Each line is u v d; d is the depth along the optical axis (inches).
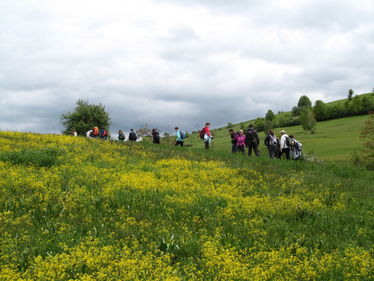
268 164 932.6
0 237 335.3
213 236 381.4
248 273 283.7
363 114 6205.7
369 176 888.9
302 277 286.2
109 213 433.4
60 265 271.6
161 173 676.1
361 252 341.1
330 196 585.9
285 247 360.8
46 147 833.5
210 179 670.5
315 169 906.1
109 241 338.3
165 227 389.4
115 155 839.1
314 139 4284.0
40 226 373.4
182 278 272.8
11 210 421.1
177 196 526.3
